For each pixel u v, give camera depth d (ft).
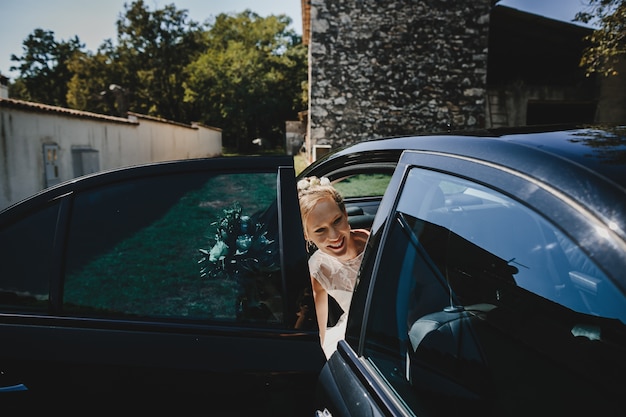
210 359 3.82
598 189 2.15
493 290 3.10
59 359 3.92
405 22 33.83
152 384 3.84
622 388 2.22
